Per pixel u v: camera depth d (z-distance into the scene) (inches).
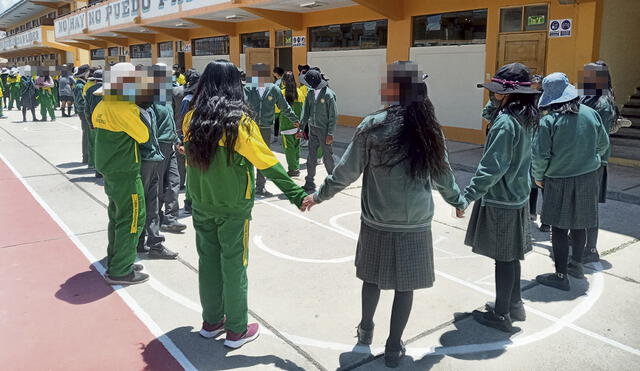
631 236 223.3
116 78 158.6
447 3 453.4
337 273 185.9
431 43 478.0
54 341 140.6
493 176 129.3
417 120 115.0
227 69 130.5
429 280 122.8
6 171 370.6
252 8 581.0
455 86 460.8
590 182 166.4
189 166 130.9
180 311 158.7
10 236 228.5
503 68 139.5
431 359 132.0
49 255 205.6
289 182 131.4
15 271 189.2
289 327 147.9
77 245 217.2
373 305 133.6
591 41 366.6
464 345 138.5
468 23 444.8
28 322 150.9
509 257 139.7
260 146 128.4
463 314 155.3
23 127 637.9
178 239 223.3
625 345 138.2
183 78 541.6
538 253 205.2
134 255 176.6
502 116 133.3
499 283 143.3
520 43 407.2
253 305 161.2
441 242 218.2
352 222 248.2
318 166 385.1
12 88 868.0
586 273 184.5
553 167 166.7
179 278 182.7
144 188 193.2
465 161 377.4
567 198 165.8
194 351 136.0
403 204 117.6
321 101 294.0
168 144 222.5
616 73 407.5
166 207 233.0
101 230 237.6
